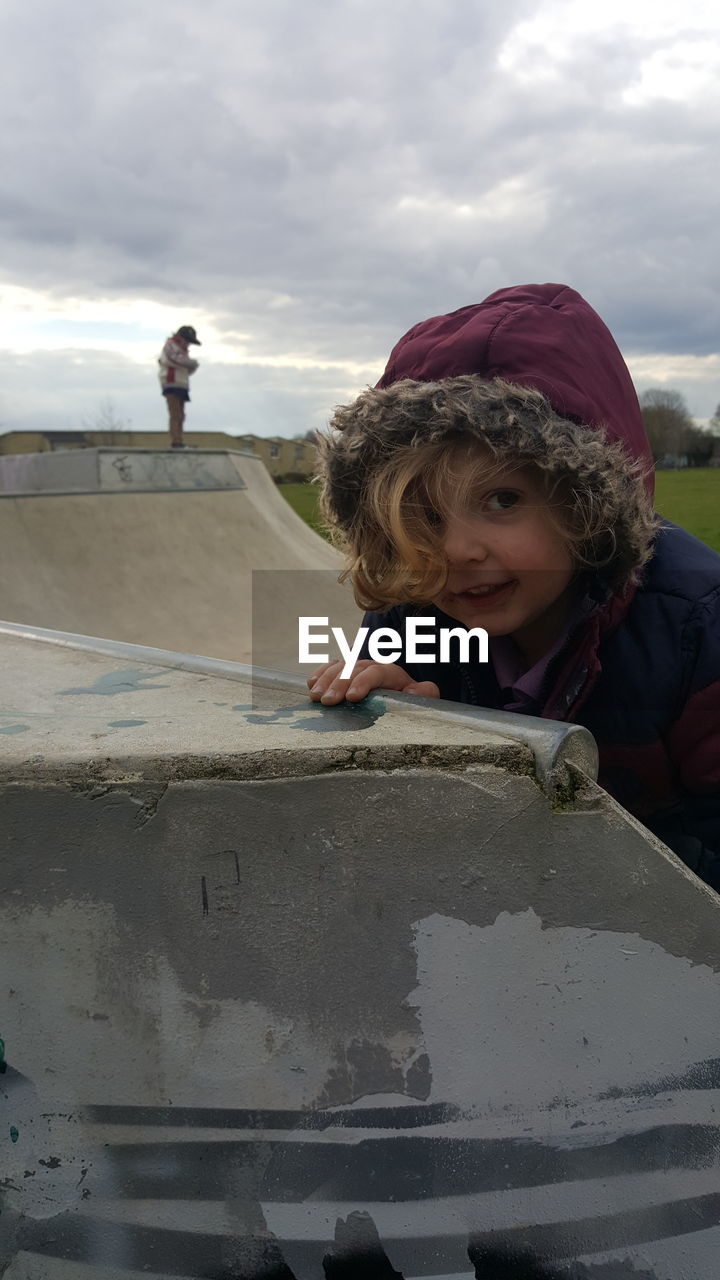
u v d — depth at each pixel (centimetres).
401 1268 58
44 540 611
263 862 61
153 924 62
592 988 60
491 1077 60
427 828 61
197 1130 60
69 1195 61
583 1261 57
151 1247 59
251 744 63
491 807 60
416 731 66
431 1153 59
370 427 87
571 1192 58
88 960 62
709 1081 59
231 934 61
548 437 78
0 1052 63
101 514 661
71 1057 62
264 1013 61
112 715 74
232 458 829
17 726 71
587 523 83
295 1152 60
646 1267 57
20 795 63
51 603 572
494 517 83
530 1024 60
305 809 61
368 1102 60
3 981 63
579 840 60
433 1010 60
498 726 65
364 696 75
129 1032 62
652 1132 59
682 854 97
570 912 60
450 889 60
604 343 94
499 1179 58
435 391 81
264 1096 60
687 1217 57
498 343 85
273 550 761
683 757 89
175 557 674
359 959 61
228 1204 59
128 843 62
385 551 94
